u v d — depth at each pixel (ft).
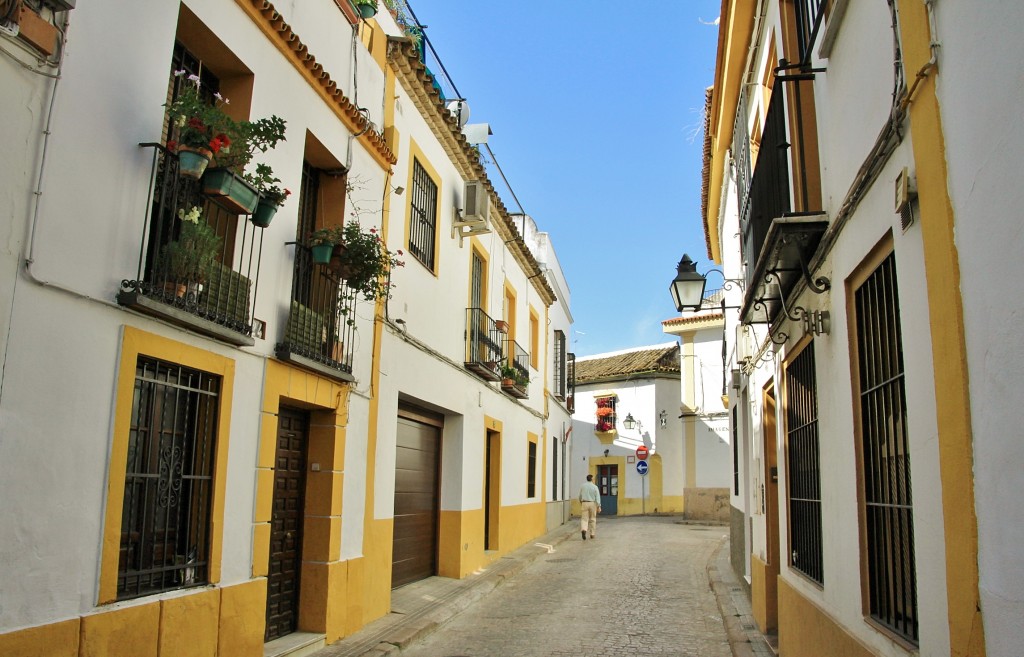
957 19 9.39
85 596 14.43
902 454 12.42
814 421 18.76
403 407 35.47
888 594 13.08
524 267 59.67
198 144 16.72
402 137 32.81
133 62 16.01
